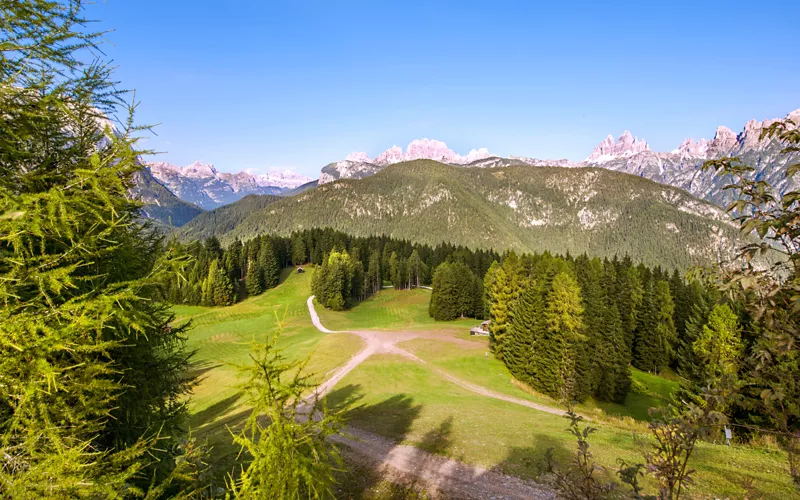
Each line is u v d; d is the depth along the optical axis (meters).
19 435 3.98
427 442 16.97
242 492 5.44
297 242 110.25
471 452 15.53
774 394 3.11
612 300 52.19
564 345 31.30
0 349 3.75
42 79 4.36
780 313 2.89
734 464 11.90
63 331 3.91
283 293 91.44
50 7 4.14
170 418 9.12
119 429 7.57
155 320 7.47
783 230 2.75
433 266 115.12
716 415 3.39
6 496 3.61
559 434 17.22
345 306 82.00
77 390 4.35
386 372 32.91
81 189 4.40
